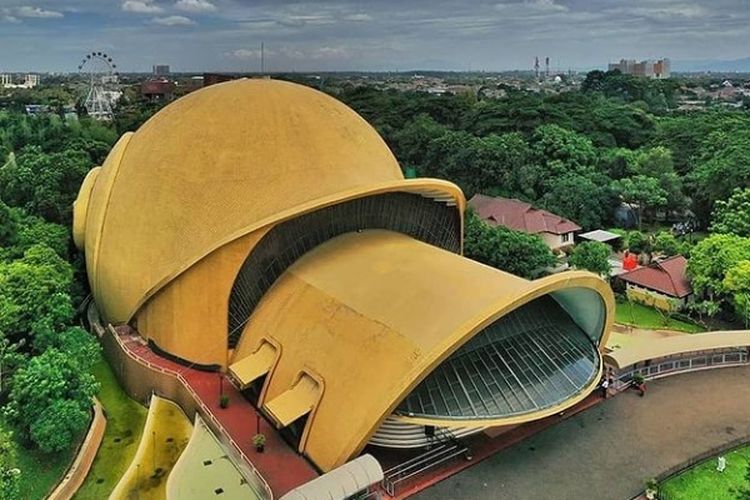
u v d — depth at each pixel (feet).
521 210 221.25
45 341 110.73
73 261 161.27
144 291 116.16
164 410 110.11
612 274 179.42
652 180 230.07
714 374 117.50
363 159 123.13
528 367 94.43
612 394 109.50
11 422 99.25
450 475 87.92
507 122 330.75
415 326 87.10
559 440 96.17
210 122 118.01
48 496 88.99
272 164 112.37
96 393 111.86
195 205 111.34
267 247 108.47
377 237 116.16
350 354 89.40
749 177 201.77
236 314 111.04
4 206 146.00
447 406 86.79
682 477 88.89
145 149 123.85
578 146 266.77
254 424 98.48
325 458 85.92
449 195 122.93
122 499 86.99
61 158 196.54
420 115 367.66
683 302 159.63
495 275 100.01
